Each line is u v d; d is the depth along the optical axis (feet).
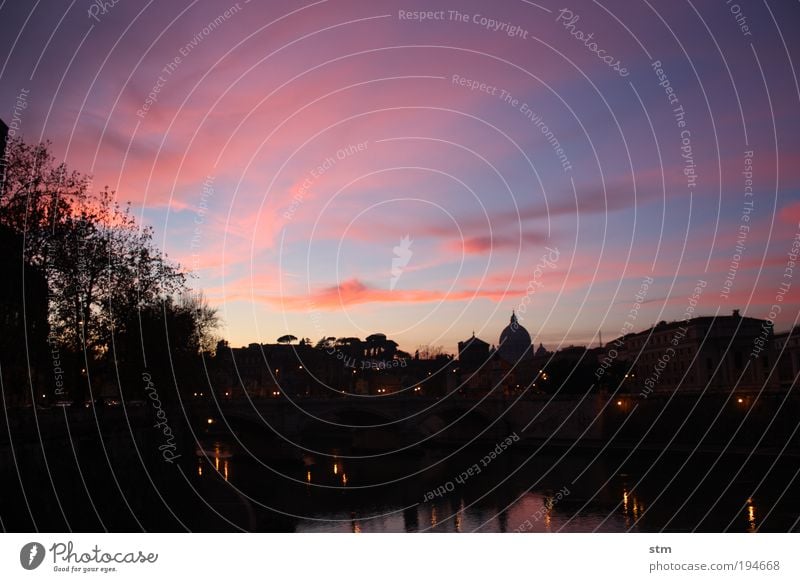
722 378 437.58
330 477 330.34
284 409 417.28
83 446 165.99
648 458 336.90
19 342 157.48
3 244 155.33
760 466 290.97
